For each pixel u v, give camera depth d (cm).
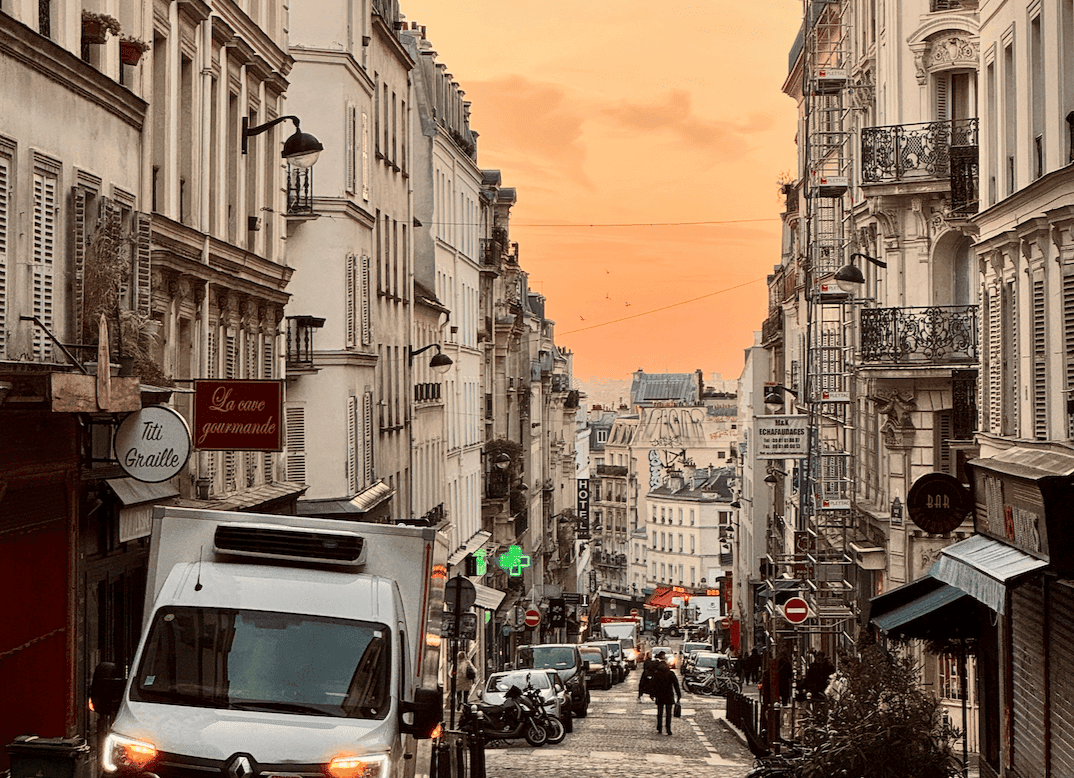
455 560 5766
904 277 3456
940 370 3275
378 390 4472
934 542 3400
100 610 2098
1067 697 1662
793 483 5944
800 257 5688
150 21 2327
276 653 1236
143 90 2294
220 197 2808
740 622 8812
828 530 4234
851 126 4181
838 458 4353
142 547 2309
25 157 1711
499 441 7319
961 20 3319
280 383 2403
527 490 8169
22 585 1783
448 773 1916
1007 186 2450
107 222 1961
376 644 1253
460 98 6762
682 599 15700
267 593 1274
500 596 4119
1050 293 2162
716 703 5538
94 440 1947
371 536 1366
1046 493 1558
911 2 3434
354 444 3903
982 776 2130
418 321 5284
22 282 1702
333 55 3809
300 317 3612
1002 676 1970
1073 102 2064
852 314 4134
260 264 3105
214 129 2786
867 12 3909
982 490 2019
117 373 1948
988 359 2600
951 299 3419
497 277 7681
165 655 1233
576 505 14000
